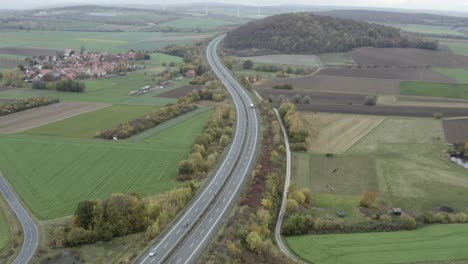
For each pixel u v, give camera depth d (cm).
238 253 11281
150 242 12119
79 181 16062
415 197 15338
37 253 11762
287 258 11262
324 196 15375
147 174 16562
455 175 17112
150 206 13238
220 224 13000
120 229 12625
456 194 15575
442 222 13562
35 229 12975
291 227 12762
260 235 11919
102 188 15488
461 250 11594
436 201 15075
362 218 13738
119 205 12925
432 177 16938
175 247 11819
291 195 14688
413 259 11188
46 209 14125
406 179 16762
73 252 11812
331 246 12000
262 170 16612
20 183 15975
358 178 16862
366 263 11056
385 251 11638
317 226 13000
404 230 13088
